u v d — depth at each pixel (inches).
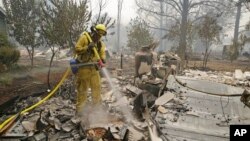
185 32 836.0
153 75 366.6
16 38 591.2
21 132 190.9
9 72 462.0
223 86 281.7
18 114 213.0
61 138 185.6
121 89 306.7
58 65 628.7
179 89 261.0
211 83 287.7
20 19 579.8
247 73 466.0
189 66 677.3
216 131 183.8
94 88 227.9
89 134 186.9
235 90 273.7
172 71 350.0
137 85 321.4
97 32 217.8
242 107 227.6
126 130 185.2
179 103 227.5
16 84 378.6
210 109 221.1
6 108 261.9
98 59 220.2
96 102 229.6
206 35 677.9
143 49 382.9
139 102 226.5
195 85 278.7
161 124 188.1
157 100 231.3
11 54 492.7
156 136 175.3
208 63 865.5
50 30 365.7
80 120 203.3
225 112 217.6
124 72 478.0
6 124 199.0
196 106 225.0
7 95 309.3
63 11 343.3
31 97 285.0
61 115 214.5
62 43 365.1
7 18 600.7
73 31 342.6
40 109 233.6
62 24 343.6
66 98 277.9
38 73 490.6
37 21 580.1
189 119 199.3
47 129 193.9
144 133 193.8
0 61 478.0
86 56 219.9
